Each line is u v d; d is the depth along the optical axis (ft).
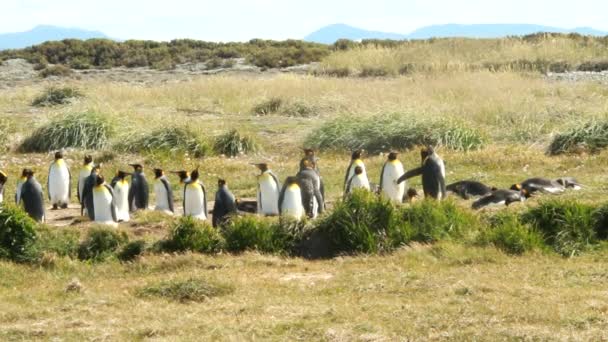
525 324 41.39
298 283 51.29
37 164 101.76
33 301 49.16
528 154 95.96
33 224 60.13
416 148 102.58
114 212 68.33
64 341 40.96
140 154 106.52
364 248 59.41
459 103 131.44
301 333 41.01
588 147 100.22
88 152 108.47
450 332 40.42
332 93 148.87
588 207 60.08
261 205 71.51
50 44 260.42
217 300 48.08
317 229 61.21
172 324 42.96
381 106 119.96
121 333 41.96
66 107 124.77
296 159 105.40
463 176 87.81
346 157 104.99
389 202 61.41
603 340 38.75
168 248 60.18
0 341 41.34
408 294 47.91
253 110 145.59
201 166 98.89
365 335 40.19
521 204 63.82
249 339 40.27
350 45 252.21
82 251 59.93
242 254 59.36
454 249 56.59
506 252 57.21
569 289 47.83
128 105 140.77
